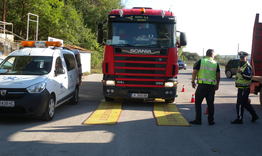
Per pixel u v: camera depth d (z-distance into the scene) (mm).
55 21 33781
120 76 10641
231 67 29125
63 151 5742
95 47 41062
